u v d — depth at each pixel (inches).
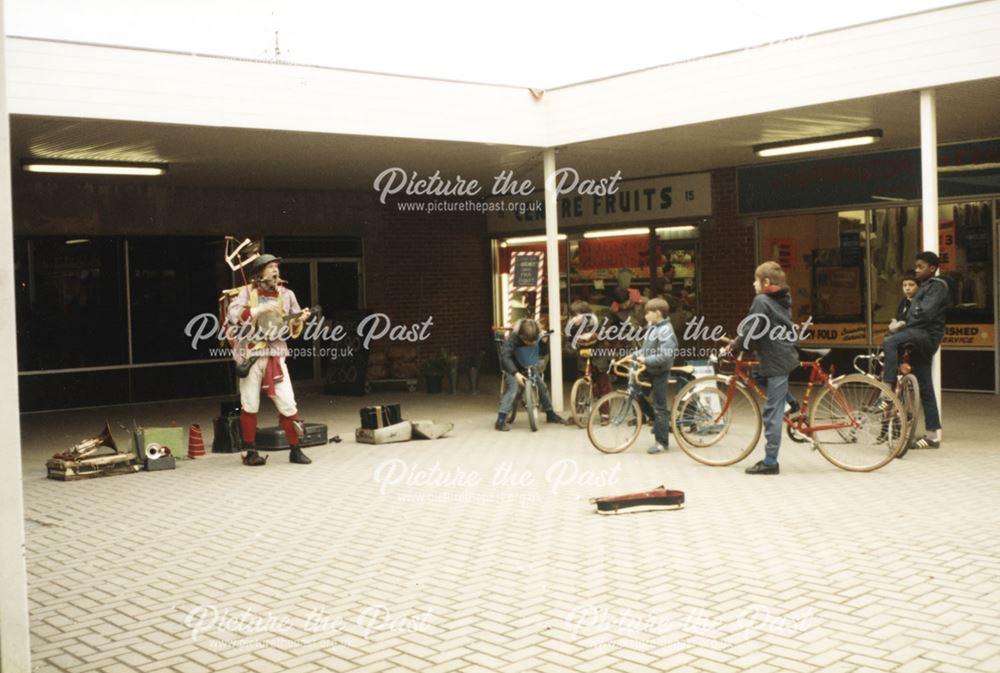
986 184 537.3
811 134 502.9
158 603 216.8
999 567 223.3
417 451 415.2
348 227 712.4
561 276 722.8
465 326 767.7
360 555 251.4
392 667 174.1
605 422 396.2
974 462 352.2
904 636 180.2
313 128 432.1
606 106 476.4
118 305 635.5
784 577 219.6
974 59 370.3
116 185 621.9
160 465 387.2
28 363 606.2
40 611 213.5
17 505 154.9
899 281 575.8
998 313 542.3
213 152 493.0
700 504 297.6
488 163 570.9
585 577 224.8
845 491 309.9
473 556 246.5
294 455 392.5
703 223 645.3
